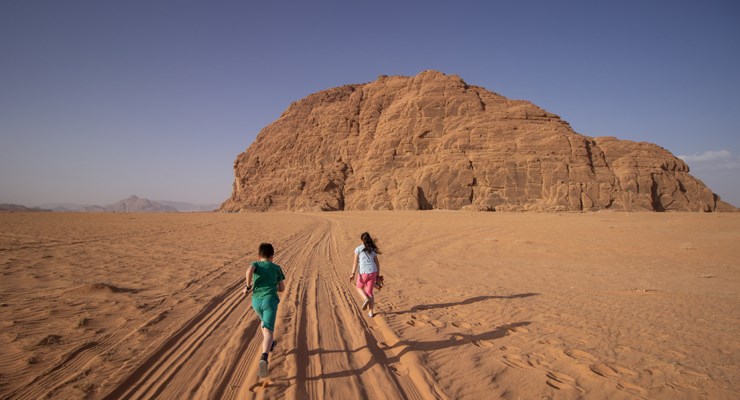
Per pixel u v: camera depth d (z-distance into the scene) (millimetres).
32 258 13469
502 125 89000
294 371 4836
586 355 5344
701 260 15422
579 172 77688
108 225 32281
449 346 5742
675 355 5316
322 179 98625
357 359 5277
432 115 97188
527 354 5422
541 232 27859
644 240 22172
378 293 9570
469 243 21484
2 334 5883
